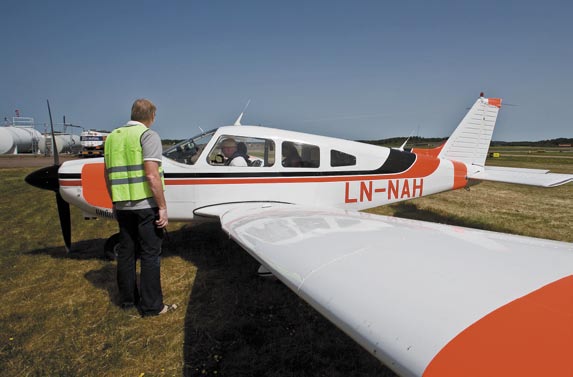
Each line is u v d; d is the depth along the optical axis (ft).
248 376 7.68
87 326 9.65
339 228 8.52
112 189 9.12
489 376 3.27
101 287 12.11
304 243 7.50
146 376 7.72
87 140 96.94
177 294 11.60
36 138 119.24
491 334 3.76
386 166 16.60
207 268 13.83
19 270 13.62
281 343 8.92
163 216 9.36
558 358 3.36
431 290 4.76
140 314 10.25
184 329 9.52
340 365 8.11
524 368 3.30
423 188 17.95
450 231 7.95
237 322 9.87
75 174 13.21
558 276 5.13
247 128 14.78
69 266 14.10
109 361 8.20
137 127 8.95
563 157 131.34
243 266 13.99
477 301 4.39
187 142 14.16
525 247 6.59
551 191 38.65
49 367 7.96
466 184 19.44
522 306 4.24
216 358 8.29
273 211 11.91
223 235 18.39
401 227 8.43
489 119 21.34
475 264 5.64
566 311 4.14
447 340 3.74
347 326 4.52
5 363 8.06
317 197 15.39
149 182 8.87
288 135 14.92
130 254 10.14
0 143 104.94
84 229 20.38
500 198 33.37
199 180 13.80
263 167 14.44
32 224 21.16
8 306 10.75
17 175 45.19
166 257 15.06
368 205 16.66
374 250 6.51
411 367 3.64
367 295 4.85
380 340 4.09
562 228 21.30
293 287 5.78
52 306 10.75
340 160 15.64
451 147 20.84
